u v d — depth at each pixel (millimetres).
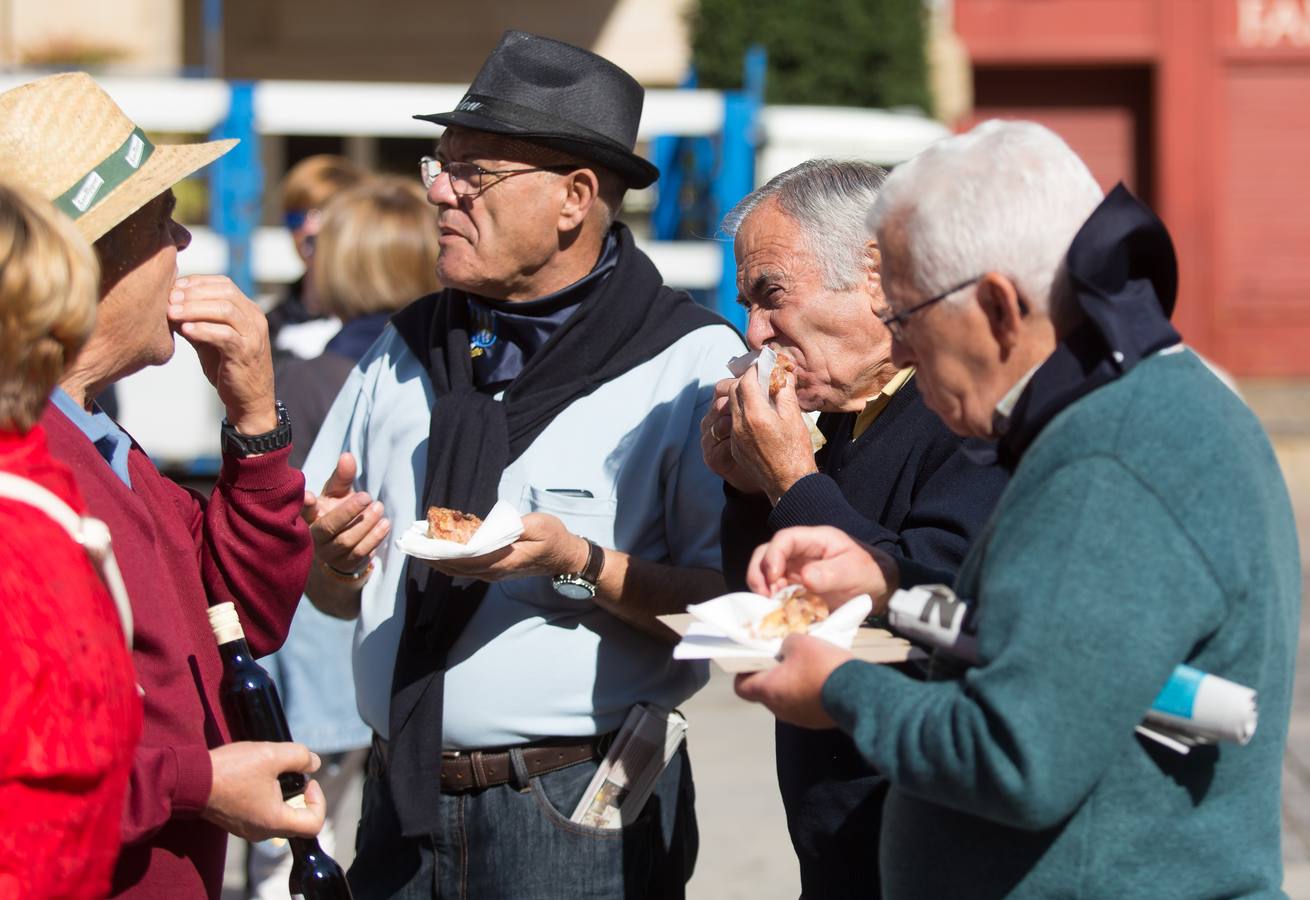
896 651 2314
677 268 8469
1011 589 2000
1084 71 16406
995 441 2244
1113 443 2002
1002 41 15977
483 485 3117
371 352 3568
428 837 3180
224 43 13359
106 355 2490
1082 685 1924
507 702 3104
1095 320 2043
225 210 8430
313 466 3543
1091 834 2062
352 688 4297
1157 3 15906
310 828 2414
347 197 4762
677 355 3260
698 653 2281
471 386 3260
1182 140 16031
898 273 2195
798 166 3070
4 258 1885
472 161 3158
